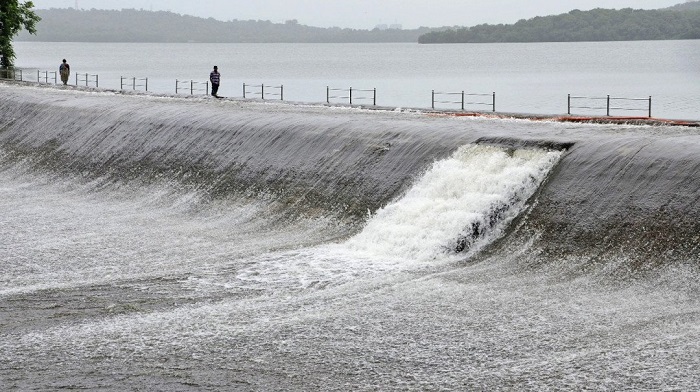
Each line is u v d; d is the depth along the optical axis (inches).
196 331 912.3
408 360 821.2
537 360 804.6
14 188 1831.9
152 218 1497.3
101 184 1804.9
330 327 909.2
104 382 794.2
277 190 1513.3
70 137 2118.6
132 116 2068.2
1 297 1045.8
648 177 1117.7
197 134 1827.0
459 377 780.6
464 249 1165.7
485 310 938.1
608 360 792.3
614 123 1610.5
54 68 7027.6
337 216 1369.3
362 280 1072.2
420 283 1048.2
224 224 1437.0
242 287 1062.4
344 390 765.3
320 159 1534.2
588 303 938.1
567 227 1121.4
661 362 781.3
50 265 1187.3
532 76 6264.8
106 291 1062.4
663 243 1026.1
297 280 1083.9
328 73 6929.1
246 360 834.2
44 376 808.9
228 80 5772.6
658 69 7096.5
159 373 810.8
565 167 1218.0
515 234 1160.8
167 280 1103.6
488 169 1282.0
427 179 1325.0
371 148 1487.5
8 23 3932.1
